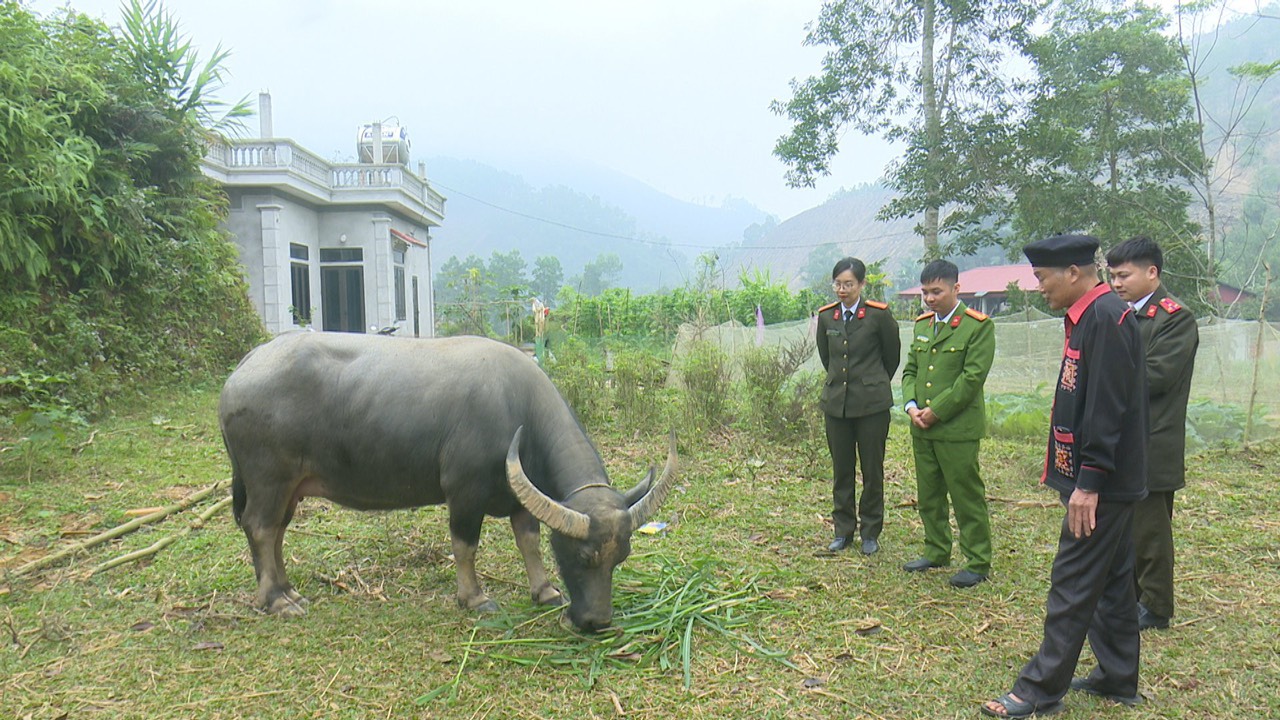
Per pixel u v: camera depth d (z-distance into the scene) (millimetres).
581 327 23500
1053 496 6570
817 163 21094
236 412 4145
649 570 4840
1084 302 3111
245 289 14055
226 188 18641
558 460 4176
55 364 8977
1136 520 3912
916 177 19281
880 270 20812
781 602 4355
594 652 3721
